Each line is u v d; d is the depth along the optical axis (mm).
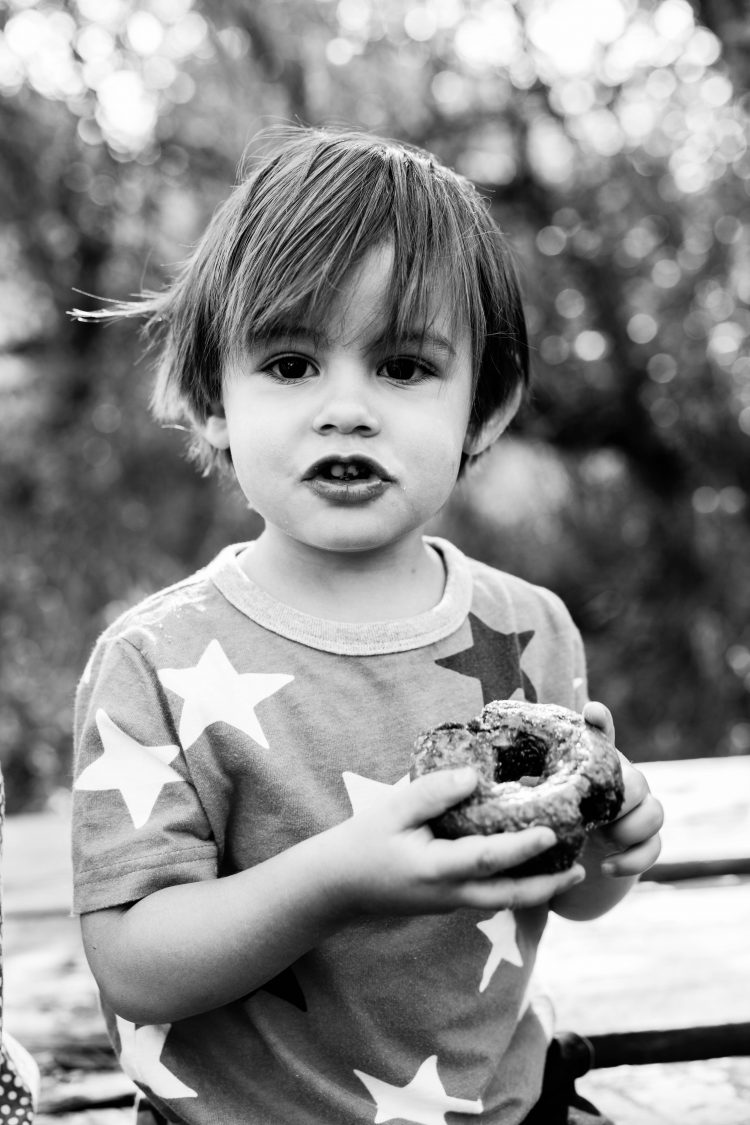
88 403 5422
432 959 1195
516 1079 1234
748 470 5484
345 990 1168
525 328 1492
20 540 5277
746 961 1597
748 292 5152
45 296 5434
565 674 1422
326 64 5438
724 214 5098
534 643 1387
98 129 5168
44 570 5270
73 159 5215
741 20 4992
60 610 5270
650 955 1619
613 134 5363
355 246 1183
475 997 1214
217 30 5207
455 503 5617
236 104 5316
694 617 5617
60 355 5418
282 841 1169
